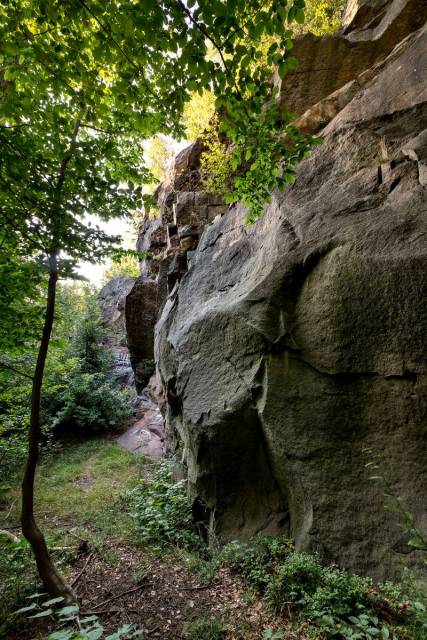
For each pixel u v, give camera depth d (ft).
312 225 15.06
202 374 17.95
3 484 24.67
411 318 10.98
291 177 10.40
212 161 33.42
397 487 10.88
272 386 14.17
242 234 21.45
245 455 15.80
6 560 14.19
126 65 9.58
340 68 24.62
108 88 10.96
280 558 12.94
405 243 11.68
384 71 17.52
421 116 14.58
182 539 17.22
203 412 16.85
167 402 25.21
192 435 17.79
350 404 12.28
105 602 12.51
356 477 11.82
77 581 13.82
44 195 11.54
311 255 13.99
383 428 11.48
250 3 7.50
